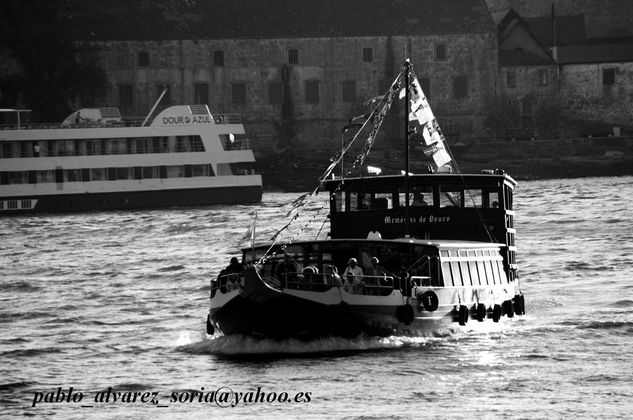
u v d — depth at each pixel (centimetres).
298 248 16475
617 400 13688
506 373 14838
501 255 18000
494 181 17588
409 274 16112
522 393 14000
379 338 16062
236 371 15150
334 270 15812
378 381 14538
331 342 15962
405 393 14050
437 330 16500
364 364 15275
